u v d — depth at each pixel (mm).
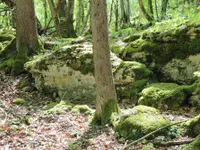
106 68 2656
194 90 2967
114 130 2484
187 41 3383
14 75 4160
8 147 2271
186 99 2984
